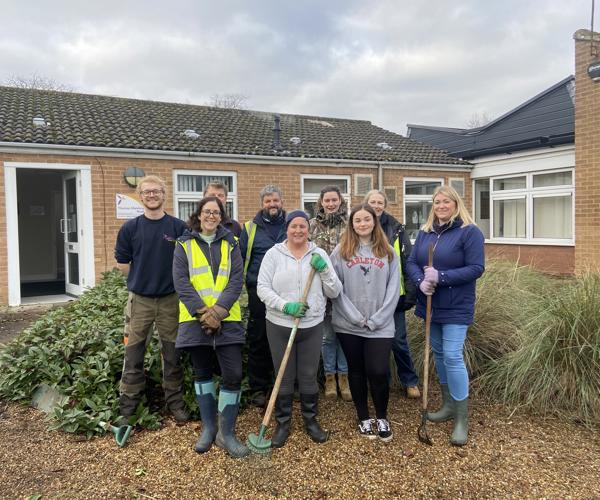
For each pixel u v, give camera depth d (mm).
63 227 10664
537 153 12086
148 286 3734
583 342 4109
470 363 4672
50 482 3117
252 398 4230
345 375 4402
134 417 3797
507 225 13242
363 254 3645
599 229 9891
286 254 3580
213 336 3439
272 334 3559
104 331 4676
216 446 3527
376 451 3451
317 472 3184
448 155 14477
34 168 9242
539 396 4141
